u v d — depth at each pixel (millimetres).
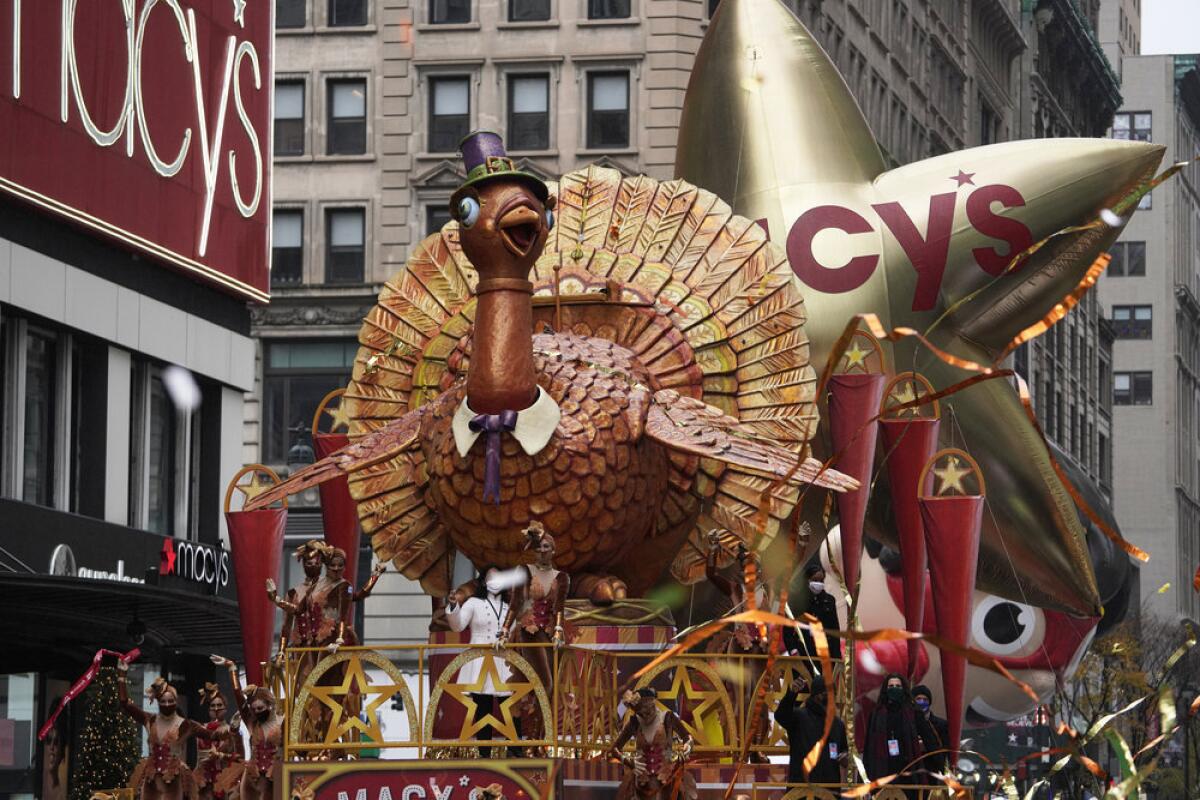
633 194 15367
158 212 35781
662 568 14445
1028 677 29734
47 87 31859
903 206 18469
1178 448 140250
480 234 12969
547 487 13102
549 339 14062
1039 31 95688
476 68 54562
